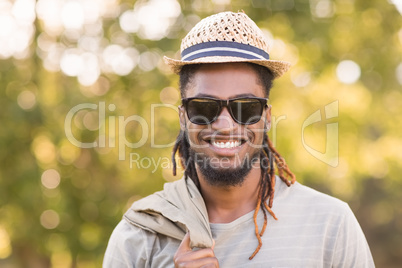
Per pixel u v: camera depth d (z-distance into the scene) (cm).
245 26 291
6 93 796
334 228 292
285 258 284
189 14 798
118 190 844
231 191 294
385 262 1970
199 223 291
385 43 901
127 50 811
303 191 306
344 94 878
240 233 290
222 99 286
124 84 820
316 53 851
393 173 995
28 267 878
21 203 794
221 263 285
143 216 309
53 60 802
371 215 1942
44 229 820
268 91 306
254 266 283
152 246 301
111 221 832
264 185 300
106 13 821
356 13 873
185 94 302
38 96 780
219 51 286
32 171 784
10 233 825
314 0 821
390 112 937
